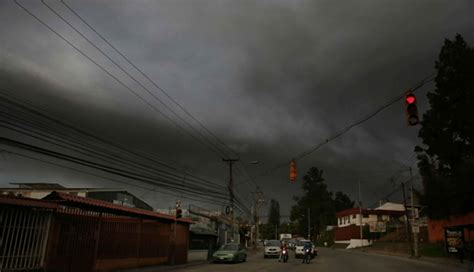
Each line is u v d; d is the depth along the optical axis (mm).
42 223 14555
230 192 35938
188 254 29594
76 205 16422
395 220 68312
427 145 35625
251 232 65875
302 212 109375
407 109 10922
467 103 32750
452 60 33812
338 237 79812
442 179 34031
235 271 21328
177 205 25469
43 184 35281
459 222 34344
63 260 15516
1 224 13023
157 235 23562
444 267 24188
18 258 13469
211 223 46812
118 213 19219
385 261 30531
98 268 17812
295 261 31422
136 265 21016
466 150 33031
